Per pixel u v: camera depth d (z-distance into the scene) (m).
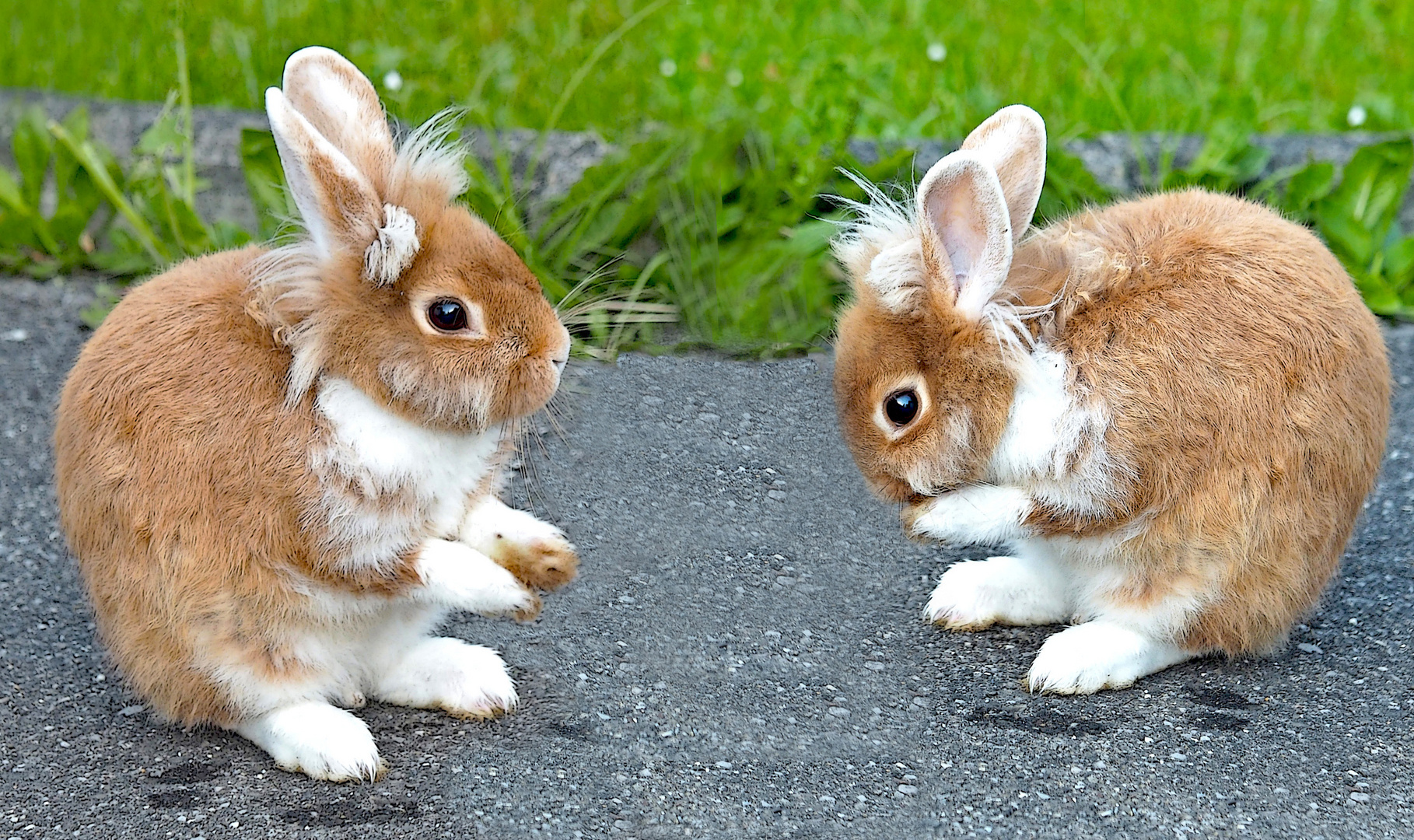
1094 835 5.44
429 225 5.54
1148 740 6.02
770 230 9.81
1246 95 11.10
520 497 7.88
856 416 6.30
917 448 6.17
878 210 6.54
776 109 10.84
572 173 10.15
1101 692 6.38
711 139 10.02
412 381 5.41
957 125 10.82
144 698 6.11
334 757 5.67
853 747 6.00
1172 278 6.11
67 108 10.91
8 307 9.88
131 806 5.57
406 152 5.85
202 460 5.46
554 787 5.70
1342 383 6.18
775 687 6.43
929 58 11.55
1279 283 6.13
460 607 5.66
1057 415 5.99
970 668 6.59
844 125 10.27
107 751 5.92
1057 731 6.09
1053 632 6.88
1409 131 10.91
